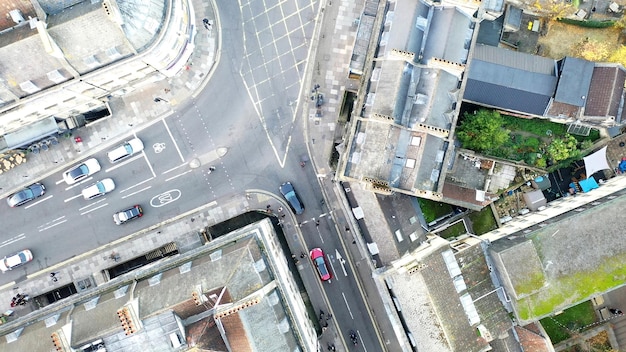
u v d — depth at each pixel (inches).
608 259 2726.4
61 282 3157.0
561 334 3174.2
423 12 2723.9
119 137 3139.8
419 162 2645.2
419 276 2628.0
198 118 3157.0
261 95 3159.5
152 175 3157.0
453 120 2726.4
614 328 3161.9
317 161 3171.8
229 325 2429.9
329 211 3184.1
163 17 2502.5
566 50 3152.1
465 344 2674.7
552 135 3154.5
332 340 3184.1
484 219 3161.9
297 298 2874.0
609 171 3184.1
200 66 3142.2
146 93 3129.9
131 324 2353.6
